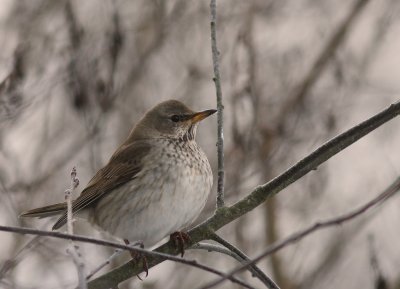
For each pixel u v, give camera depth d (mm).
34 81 12984
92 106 13547
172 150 11008
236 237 13922
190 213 10898
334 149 8961
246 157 13859
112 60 13672
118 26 13781
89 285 9383
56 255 12234
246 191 13797
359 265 14133
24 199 12742
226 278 6664
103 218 11289
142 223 10906
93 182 11461
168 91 14812
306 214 14531
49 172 13344
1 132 13016
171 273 13625
